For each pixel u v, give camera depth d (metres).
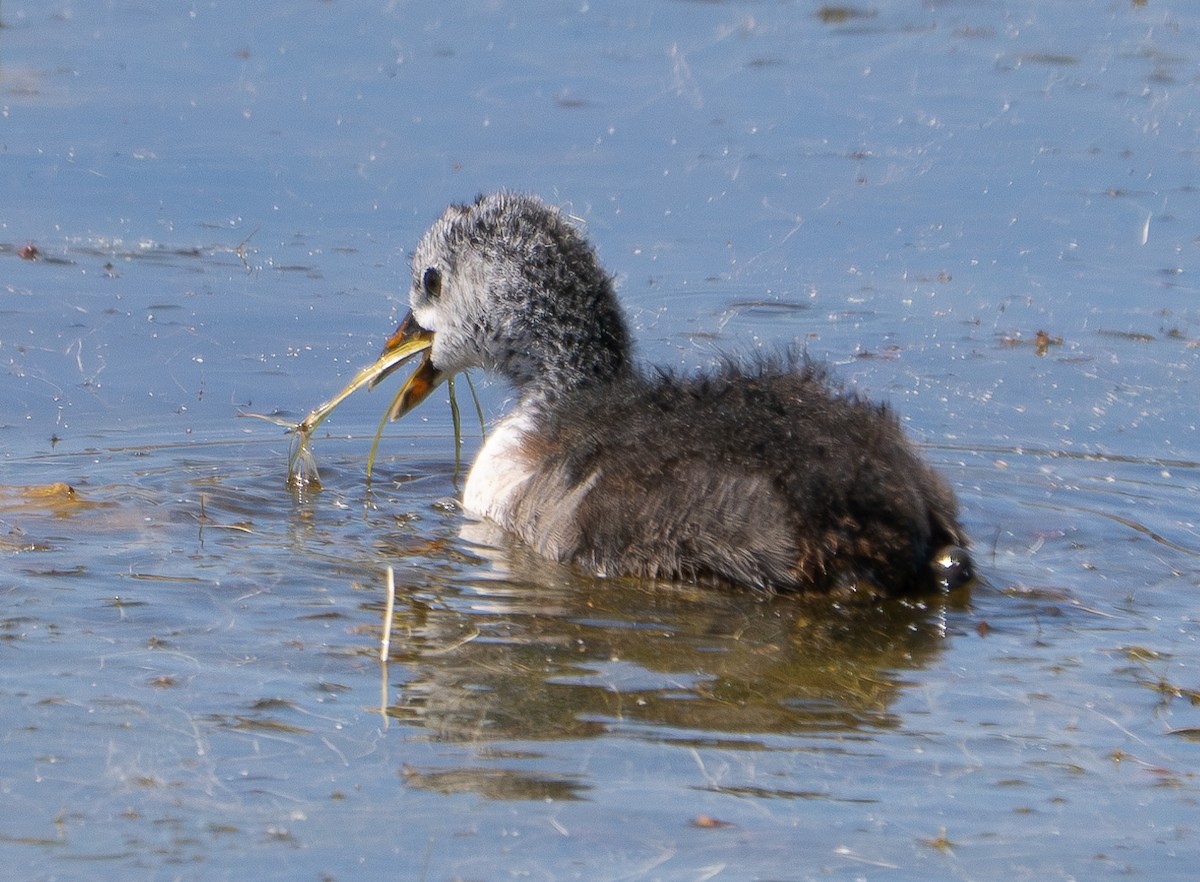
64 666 9.17
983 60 23.61
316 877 7.15
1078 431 14.66
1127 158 20.44
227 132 20.92
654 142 20.88
